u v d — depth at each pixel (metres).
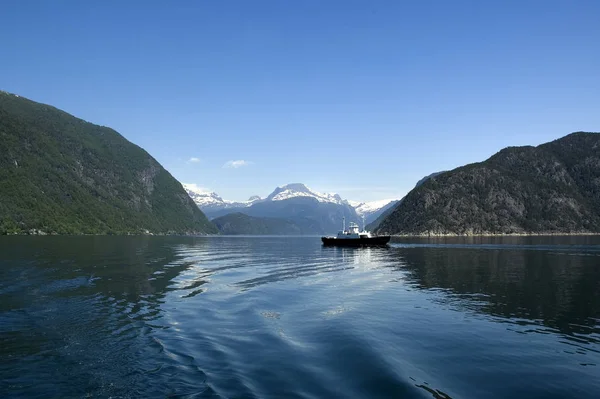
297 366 16.28
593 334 22.11
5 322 22.92
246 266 58.88
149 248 103.25
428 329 22.75
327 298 32.31
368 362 16.80
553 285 40.34
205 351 18.09
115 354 17.62
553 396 14.09
